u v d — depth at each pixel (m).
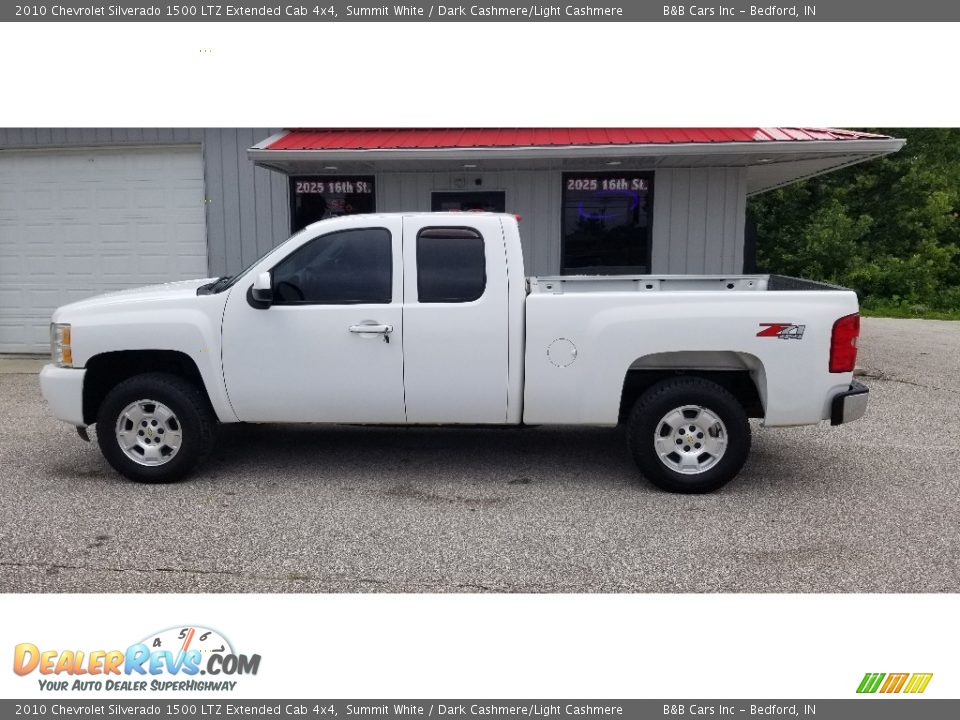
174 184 11.27
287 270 5.89
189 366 6.16
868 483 6.16
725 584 4.48
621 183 10.66
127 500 5.75
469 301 5.77
